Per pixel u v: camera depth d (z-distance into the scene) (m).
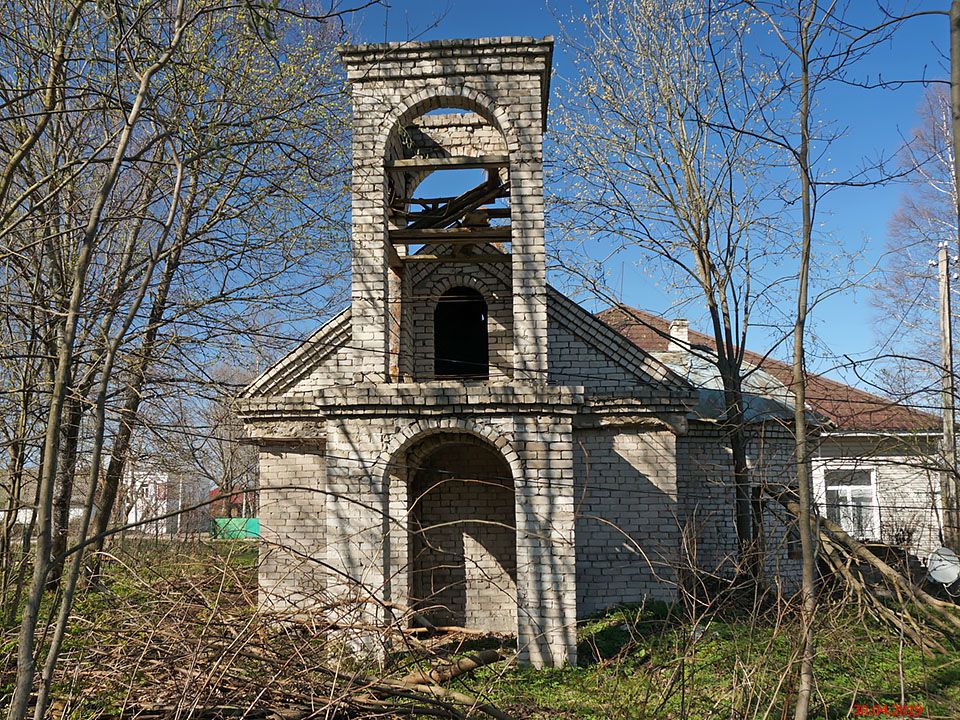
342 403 10.77
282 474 13.76
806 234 7.80
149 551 8.79
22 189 9.18
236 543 7.78
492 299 13.94
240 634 5.54
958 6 6.22
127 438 8.41
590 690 8.80
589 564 12.84
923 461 8.10
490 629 13.23
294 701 5.86
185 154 7.41
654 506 12.95
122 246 8.50
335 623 6.30
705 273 14.66
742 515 13.90
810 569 7.38
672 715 7.45
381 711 6.16
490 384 10.72
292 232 9.91
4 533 9.14
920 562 10.74
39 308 5.57
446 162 11.61
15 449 9.09
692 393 13.01
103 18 7.69
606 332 13.78
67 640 6.41
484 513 13.60
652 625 11.45
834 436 8.50
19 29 8.62
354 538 10.55
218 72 9.52
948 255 16.47
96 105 7.72
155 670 5.78
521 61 11.52
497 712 6.72
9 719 4.60
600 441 13.21
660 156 14.94
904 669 9.23
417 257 13.52
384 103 11.62
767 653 7.21
